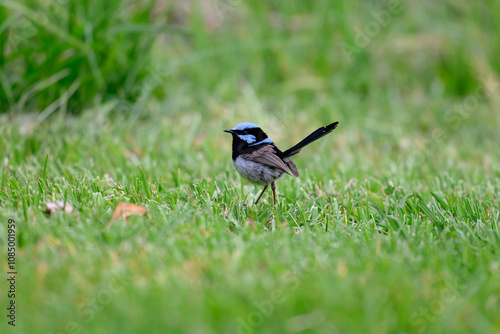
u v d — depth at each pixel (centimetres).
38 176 1149
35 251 778
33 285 694
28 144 1308
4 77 1414
